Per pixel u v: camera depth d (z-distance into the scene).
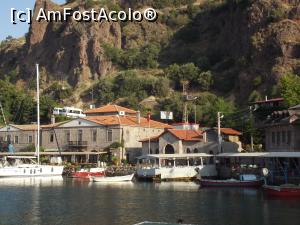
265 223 60.59
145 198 83.81
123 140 151.88
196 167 119.12
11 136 171.88
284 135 107.12
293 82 152.25
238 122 173.88
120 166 135.00
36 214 68.31
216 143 134.00
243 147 150.25
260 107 157.88
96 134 155.75
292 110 110.56
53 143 163.00
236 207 72.62
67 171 135.25
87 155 152.75
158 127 166.50
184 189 98.38
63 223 61.81
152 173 119.50
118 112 171.62
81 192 94.00
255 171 107.69
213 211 69.25
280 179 95.00
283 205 74.25
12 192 94.62
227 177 117.38
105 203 78.06
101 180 117.38
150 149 144.75
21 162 148.25
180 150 137.62
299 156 91.75
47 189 100.12
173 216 65.56
